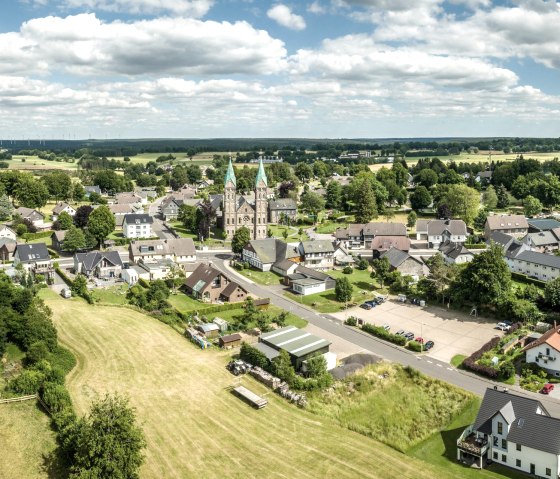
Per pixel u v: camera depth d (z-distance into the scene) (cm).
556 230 16738
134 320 9781
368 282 13362
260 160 17812
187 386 7425
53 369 6894
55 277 12812
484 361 8612
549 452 5834
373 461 5984
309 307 11481
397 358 8881
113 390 7081
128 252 15788
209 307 10694
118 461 4919
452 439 6712
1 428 5822
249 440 6219
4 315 7562
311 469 5731
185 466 5634
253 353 8256
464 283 11150
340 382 7806
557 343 8362
